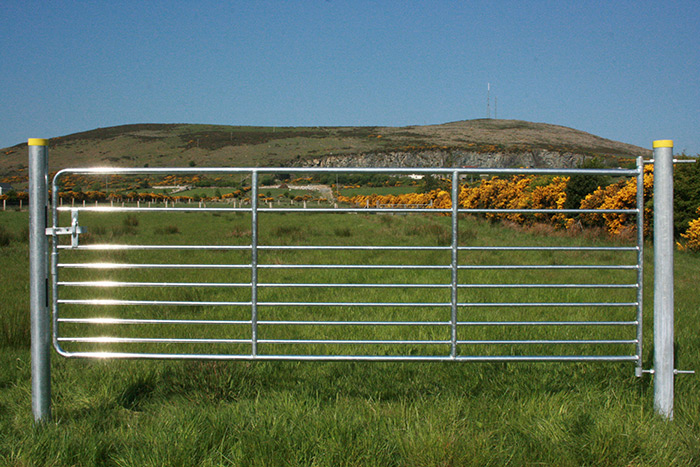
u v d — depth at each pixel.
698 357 4.62
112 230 18.67
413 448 2.91
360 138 141.50
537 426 3.26
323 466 2.79
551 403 3.55
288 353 4.82
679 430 3.24
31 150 3.47
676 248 15.09
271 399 3.68
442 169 3.57
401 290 7.92
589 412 3.40
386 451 2.95
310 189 65.06
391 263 10.72
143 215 30.03
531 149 113.75
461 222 24.88
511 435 3.23
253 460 2.84
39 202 3.48
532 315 6.34
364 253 12.74
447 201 31.89
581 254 12.77
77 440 3.06
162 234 18.55
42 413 3.46
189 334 5.58
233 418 3.33
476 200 28.50
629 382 4.02
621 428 3.09
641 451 2.96
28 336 5.47
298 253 12.93
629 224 17.02
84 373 4.20
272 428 3.14
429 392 3.96
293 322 3.63
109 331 5.81
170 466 2.78
